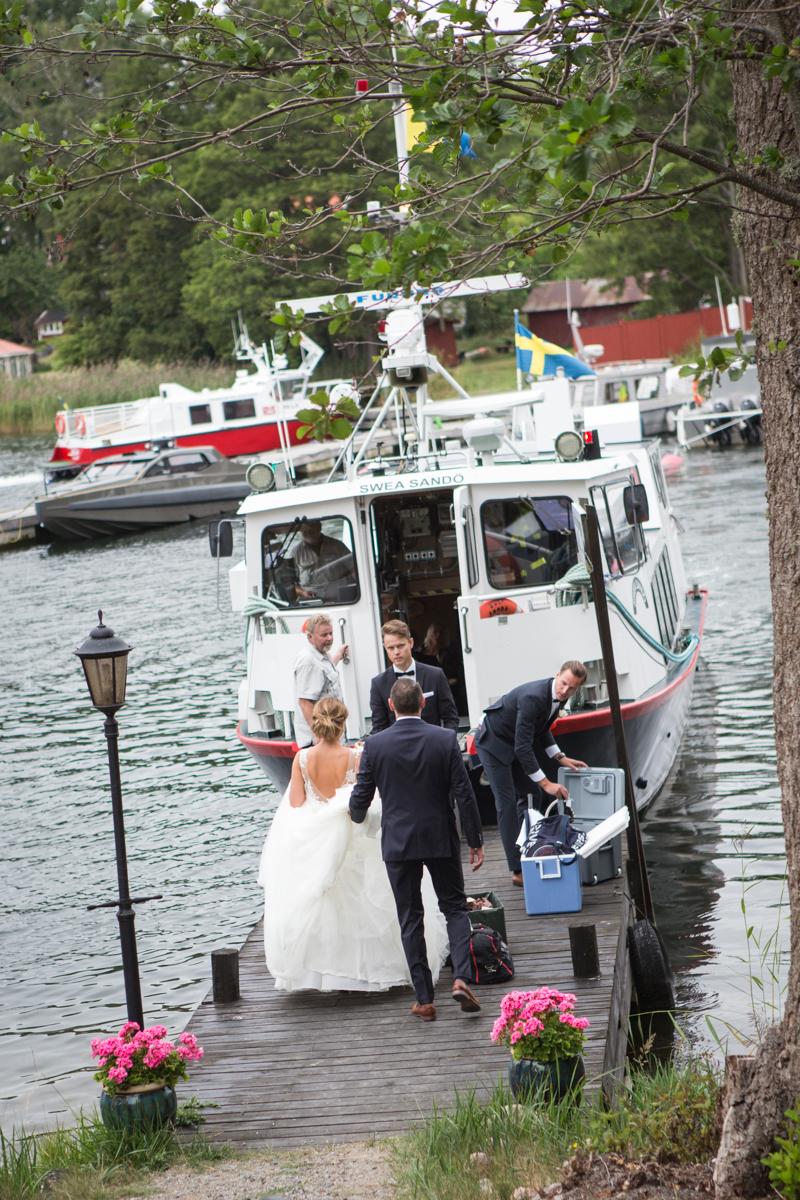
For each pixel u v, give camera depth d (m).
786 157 5.79
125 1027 8.03
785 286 5.84
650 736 15.14
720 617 26.17
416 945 9.15
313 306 11.62
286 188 65.75
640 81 5.44
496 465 14.42
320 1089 8.27
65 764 20.31
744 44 5.50
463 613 13.38
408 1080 8.28
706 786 16.56
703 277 73.44
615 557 14.74
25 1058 11.19
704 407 52.31
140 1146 7.64
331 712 9.80
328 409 5.11
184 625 29.95
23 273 135.25
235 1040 9.12
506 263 5.68
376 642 14.22
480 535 13.97
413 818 8.99
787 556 5.91
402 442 15.97
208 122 58.69
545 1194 6.41
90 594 34.94
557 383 18.48
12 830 17.41
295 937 9.66
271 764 14.62
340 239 5.82
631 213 5.68
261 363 52.78
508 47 5.19
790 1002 6.00
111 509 45.19
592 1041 8.45
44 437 77.19
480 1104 7.78
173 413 51.75
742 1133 6.00
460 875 9.21
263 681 14.54
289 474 15.06
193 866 15.60
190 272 82.44
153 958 13.12
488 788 13.52
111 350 91.25
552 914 10.77
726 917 12.66
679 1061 9.89
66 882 15.40
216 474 46.72
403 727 9.09
